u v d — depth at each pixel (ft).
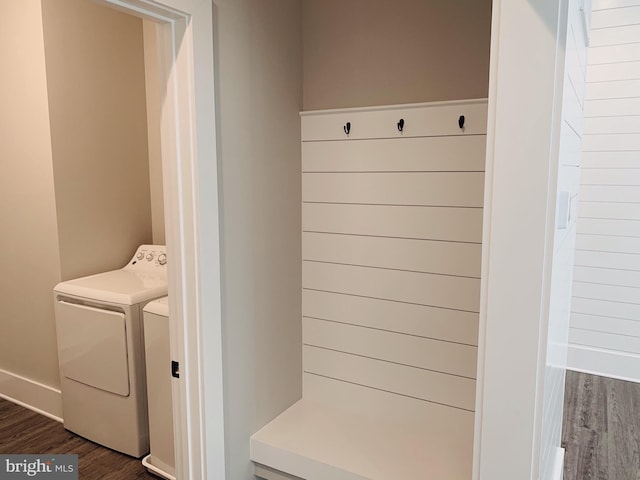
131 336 7.95
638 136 10.78
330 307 7.58
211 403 5.66
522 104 3.75
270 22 6.44
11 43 9.01
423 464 6.22
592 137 11.18
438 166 6.54
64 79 8.99
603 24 10.85
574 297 11.90
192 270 5.36
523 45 3.69
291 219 7.29
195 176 5.16
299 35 7.16
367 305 7.29
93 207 9.66
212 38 5.23
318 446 6.58
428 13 6.41
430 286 6.80
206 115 5.20
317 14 7.12
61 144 9.00
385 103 6.82
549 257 3.87
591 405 10.27
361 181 7.08
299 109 7.30
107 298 8.11
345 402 7.64
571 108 5.07
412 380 7.08
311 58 7.24
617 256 11.33
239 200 6.08
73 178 9.25
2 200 9.70
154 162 10.72
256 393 6.75
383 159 6.89
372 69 6.86
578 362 12.02
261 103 6.36
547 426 5.04
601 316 11.68
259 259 6.57
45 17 8.61
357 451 6.48
